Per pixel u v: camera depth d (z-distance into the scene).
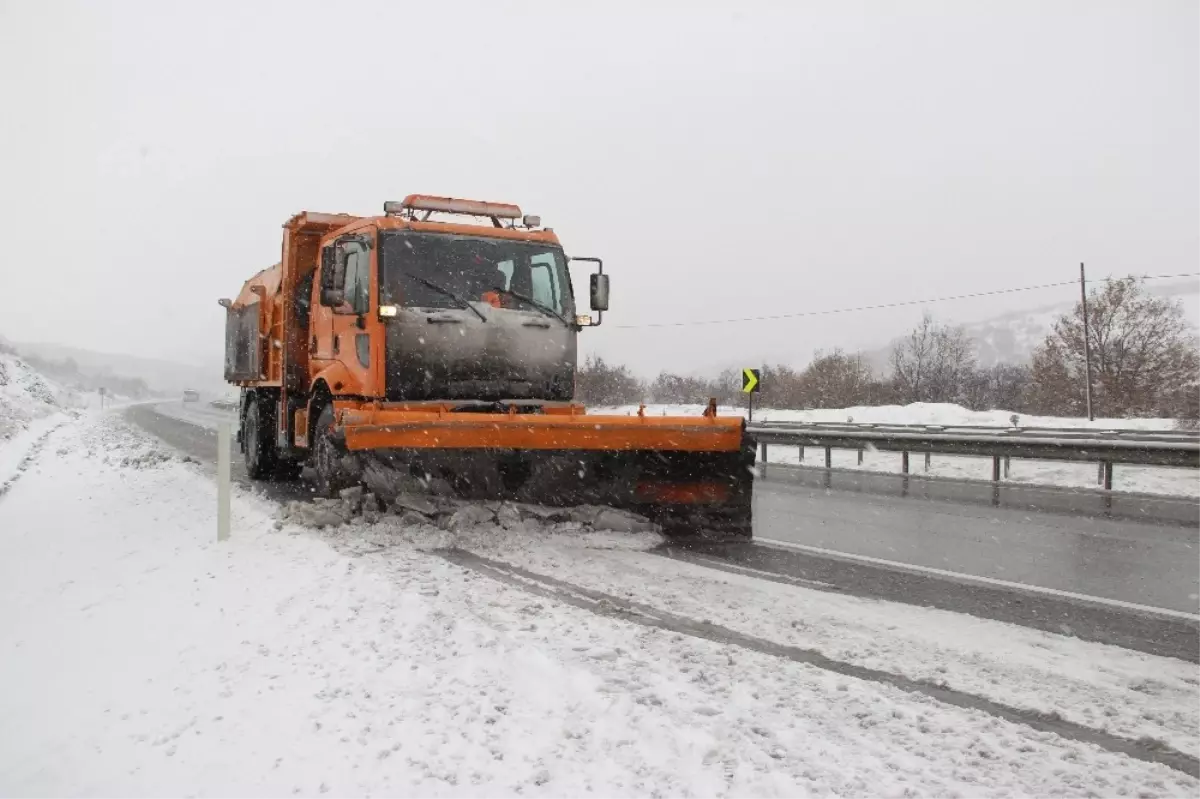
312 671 4.46
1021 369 45.72
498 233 9.09
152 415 41.56
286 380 11.41
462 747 3.51
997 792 3.11
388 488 8.23
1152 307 38.12
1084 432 15.78
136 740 3.93
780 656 4.68
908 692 4.11
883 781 3.16
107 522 9.82
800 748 3.44
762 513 10.83
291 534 8.01
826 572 6.99
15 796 3.61
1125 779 3.23
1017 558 7.81
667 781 3.18
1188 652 4.93
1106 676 4.48
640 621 5.32
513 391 8.84
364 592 5.84
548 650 4.59
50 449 21.08
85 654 5.32
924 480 15.37
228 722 3.96
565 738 3.55
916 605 5.94
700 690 4.05
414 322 8.48
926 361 45.50
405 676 4.29
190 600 6.12
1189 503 11.98
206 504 10.42
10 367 47.38
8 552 8.70
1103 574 7.12
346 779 3.32
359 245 8.95
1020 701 4.09
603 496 8.30
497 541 7.70
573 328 9.25
